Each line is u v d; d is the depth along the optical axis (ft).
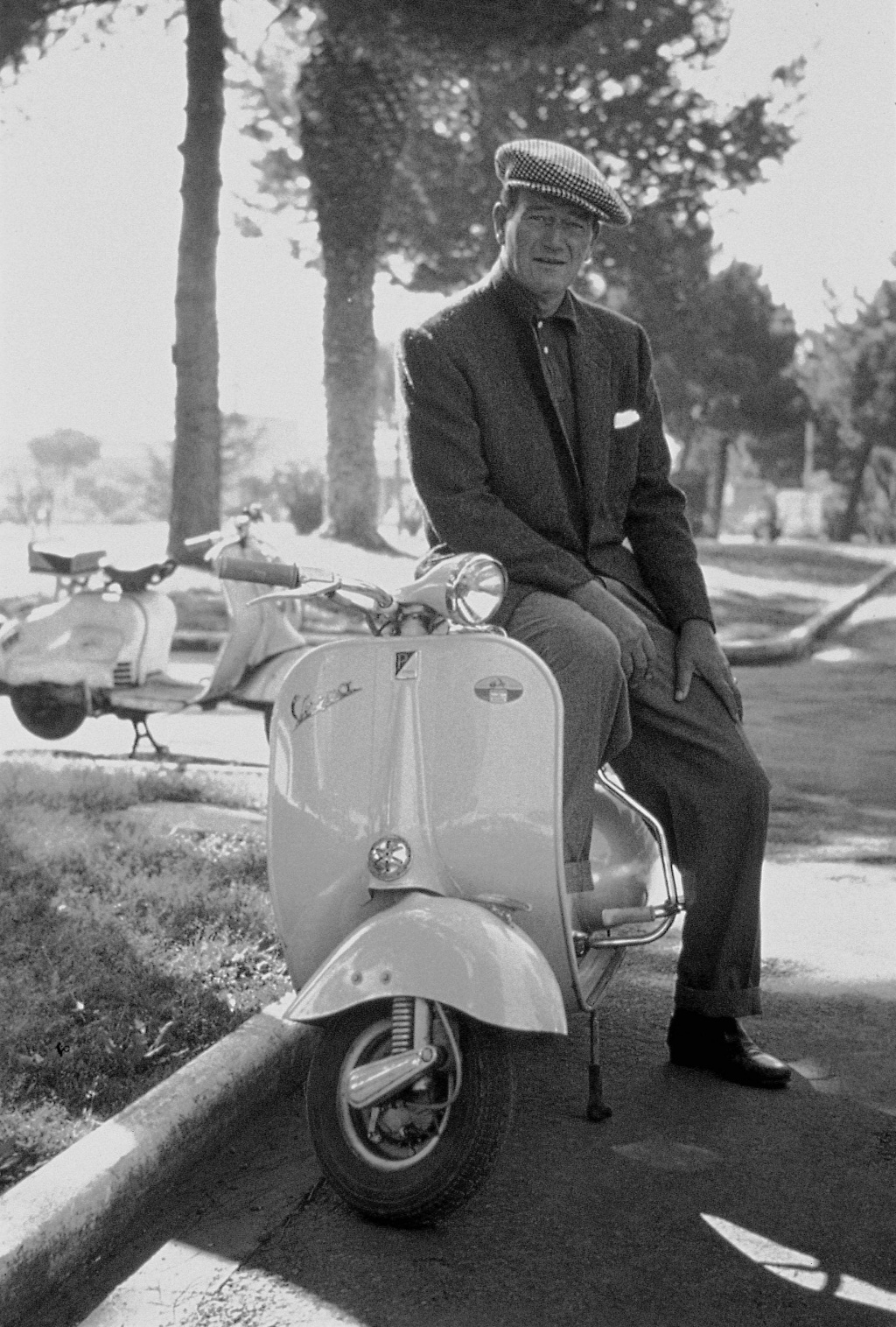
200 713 38.75
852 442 174.50
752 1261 10.96
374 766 11.87
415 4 63.21
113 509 194.39
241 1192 12.10
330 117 71.15
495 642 11.69
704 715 14.05
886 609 74.38
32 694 30.89
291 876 12.10
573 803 12.54
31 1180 11.16
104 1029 14.53
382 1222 11.34
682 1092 14.17
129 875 20.03
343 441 75.77
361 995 10.65
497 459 13.62
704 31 87.76
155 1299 10.46
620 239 104.32
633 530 14.97
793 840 25.49
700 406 159.53
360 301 74.79
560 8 63.52
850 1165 12.62
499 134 90.07
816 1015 16.44
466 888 11.73
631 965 18.51
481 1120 10.79
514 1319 10.14
